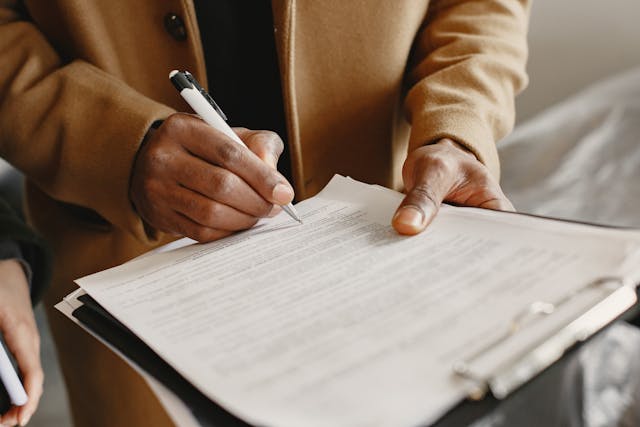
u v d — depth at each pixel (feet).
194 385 1.06
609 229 1.31
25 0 2.27
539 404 2.08
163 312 1.29
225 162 1.66
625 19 5.62
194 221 1.70
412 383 0.99
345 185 1.89
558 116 4.73
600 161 4.05
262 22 2.22
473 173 1.73
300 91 2.28
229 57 2.28
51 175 2.08
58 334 2.63
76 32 2.15
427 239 1.49
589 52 5.90
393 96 2.36
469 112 1.96
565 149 4.26
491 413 0.95
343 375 1.02
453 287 1.25
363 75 2.30
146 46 2.19
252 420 0.93
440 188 1.62
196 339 1.18
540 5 5.97
